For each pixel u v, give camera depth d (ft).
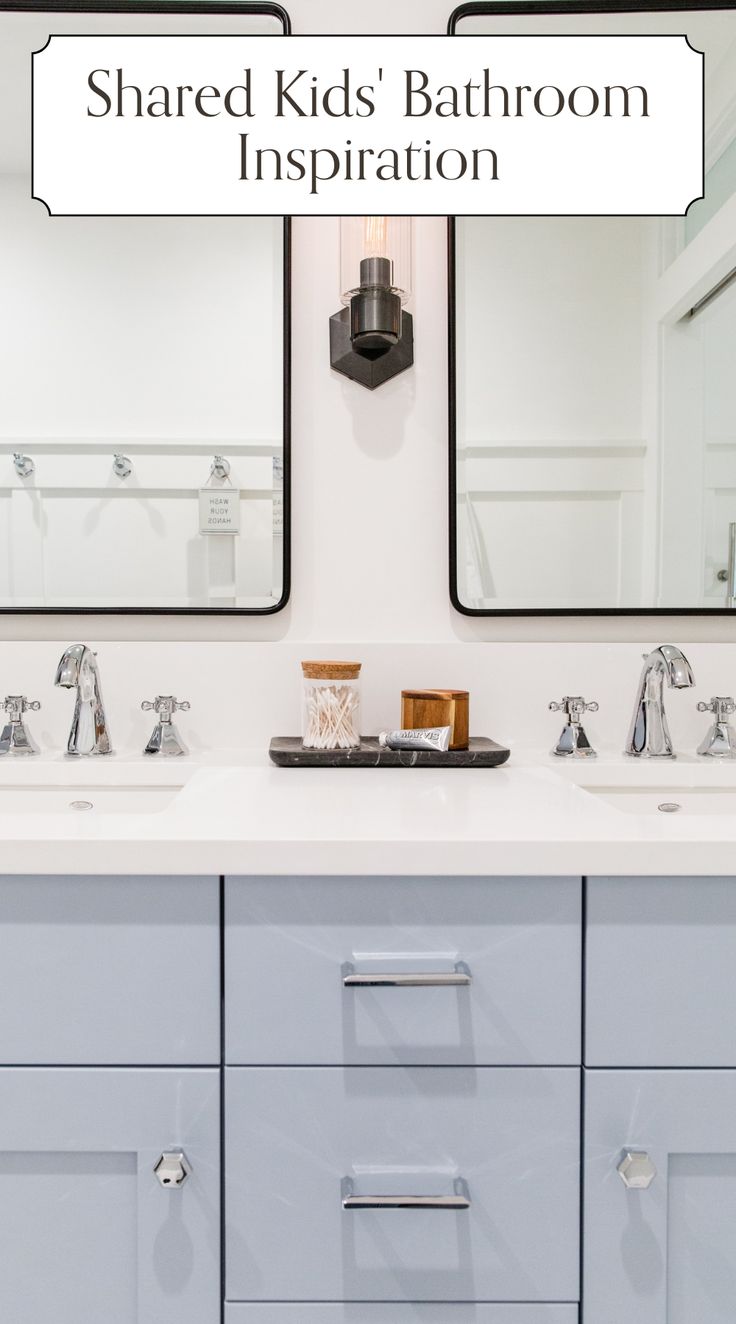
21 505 3.89
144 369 3.91
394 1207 2.19
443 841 2.19
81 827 2.34
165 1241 2.23
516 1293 2.23
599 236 3.93
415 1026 2.23
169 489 3.91
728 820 2.44
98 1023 2.24
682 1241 2.25
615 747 3.90
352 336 3.81
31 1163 2.27
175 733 3.73
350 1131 2.23
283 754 3.37
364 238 3.84
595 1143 2.22
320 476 3.97
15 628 3.93
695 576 3.93
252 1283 2.22
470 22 3.93
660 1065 2.23
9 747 3.67
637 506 3.94
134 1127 2.23
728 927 2.23
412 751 3.40
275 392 3.92
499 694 3.89
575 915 2.22
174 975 2.24
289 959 2.22
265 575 3.93
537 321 3.93
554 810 2.56
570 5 3.92
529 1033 2.23
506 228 3.93
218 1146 2.23
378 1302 2.23
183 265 3.91
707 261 3.94
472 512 3.93
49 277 3.89
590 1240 2.22
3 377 3.88
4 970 2.24
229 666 3.89
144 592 3.92
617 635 3.96
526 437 3.92
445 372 3.97
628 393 3.93
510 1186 2.23
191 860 2.19
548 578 3.94
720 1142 2.23
